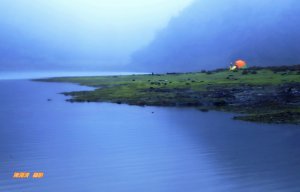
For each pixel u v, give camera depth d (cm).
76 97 8706
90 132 4481
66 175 2780
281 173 2736
